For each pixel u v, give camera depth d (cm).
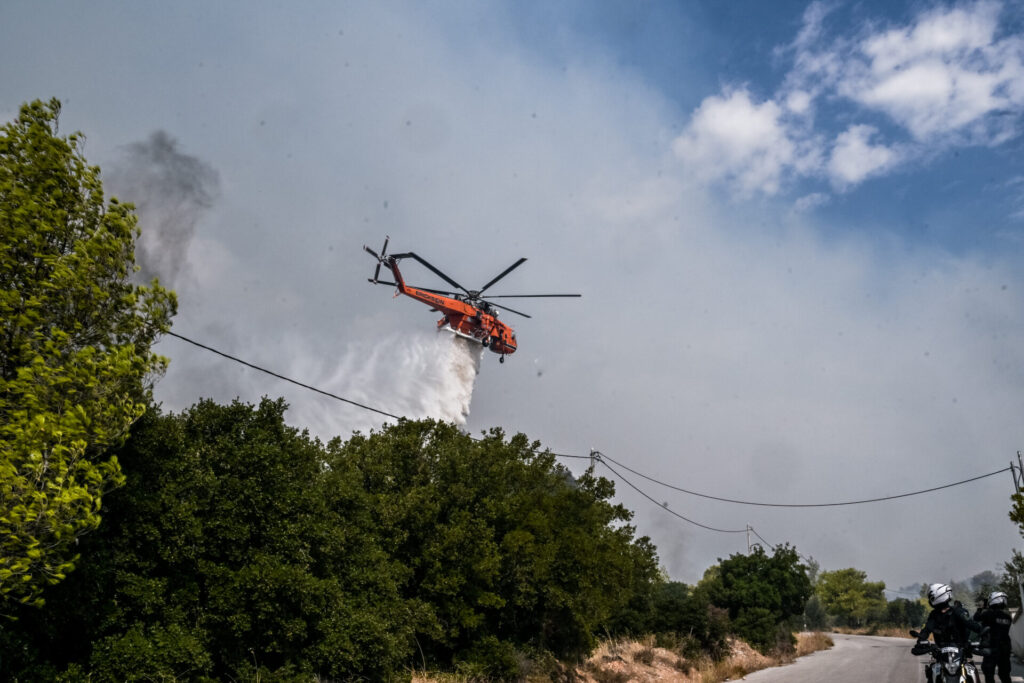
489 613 1877
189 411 1325
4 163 932
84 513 836
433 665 1712
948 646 763
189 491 1187
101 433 880
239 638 1183
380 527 1673
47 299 905
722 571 4188
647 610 3091
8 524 775
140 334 1015
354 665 1269
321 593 1241
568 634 2000
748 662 2820
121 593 1075
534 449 2108
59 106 992
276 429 1384
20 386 834
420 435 1883
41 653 1053
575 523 2144
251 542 1252
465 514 1741
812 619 7825
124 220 1001
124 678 1009
